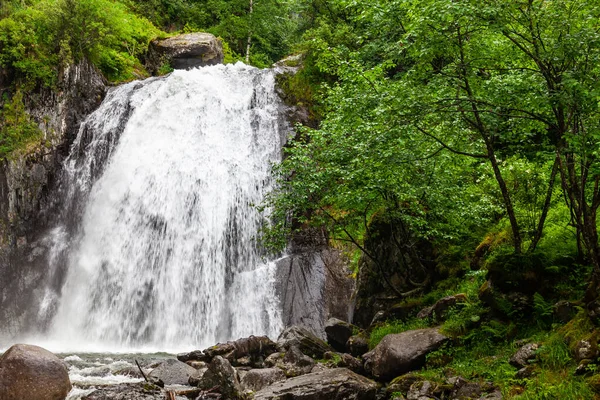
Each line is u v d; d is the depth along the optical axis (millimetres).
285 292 19438
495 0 8805
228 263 21984
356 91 12398
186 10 38469
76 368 13406
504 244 12391
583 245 10773
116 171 23688
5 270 21703
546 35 8828
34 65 24578
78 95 25703
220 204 22875
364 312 15711
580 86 7871
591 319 8500
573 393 7430
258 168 23609
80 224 23312
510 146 11305
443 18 9000
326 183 14414
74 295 21734
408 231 15047
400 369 10867
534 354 8773
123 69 29188
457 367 10008
